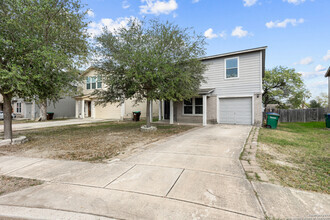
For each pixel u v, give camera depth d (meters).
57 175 3.55
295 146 5.86
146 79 7.68
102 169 3.81
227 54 11.87
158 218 2.14
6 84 5.51
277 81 19.58
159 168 3.78
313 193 2.71
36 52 5.53
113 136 7.98
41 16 6.19
